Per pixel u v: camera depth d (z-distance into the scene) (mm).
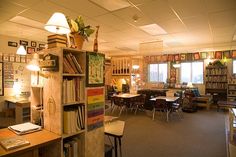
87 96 2238
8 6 3584
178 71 9797
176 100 6250
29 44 6711
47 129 2160
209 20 4418
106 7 3654
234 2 3373
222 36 6105
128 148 3615
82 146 2223
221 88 8516
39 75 2340
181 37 6305
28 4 3492
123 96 6770
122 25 4871
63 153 2014
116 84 9703
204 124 5520
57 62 1967
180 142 3977
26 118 5238
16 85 6410
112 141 3783
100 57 2428
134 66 9594
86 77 2221
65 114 2035
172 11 3834
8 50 6211
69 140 2189
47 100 2145
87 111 2242
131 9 3742
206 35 5969
